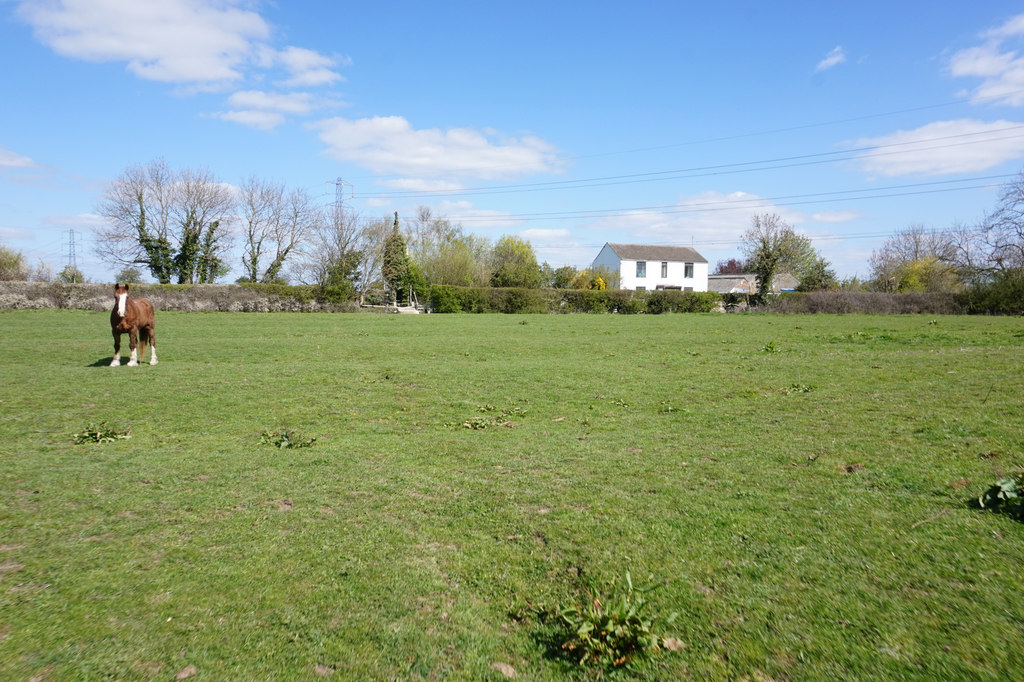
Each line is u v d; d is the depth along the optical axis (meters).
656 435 8.05
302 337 22.17
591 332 25.02
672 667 3.22
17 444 8.04
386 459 7.17
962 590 3.74
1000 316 35.75
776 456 6.72
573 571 4.27
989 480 5.50
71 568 4.41
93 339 20.12
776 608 3.67
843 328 25.42
